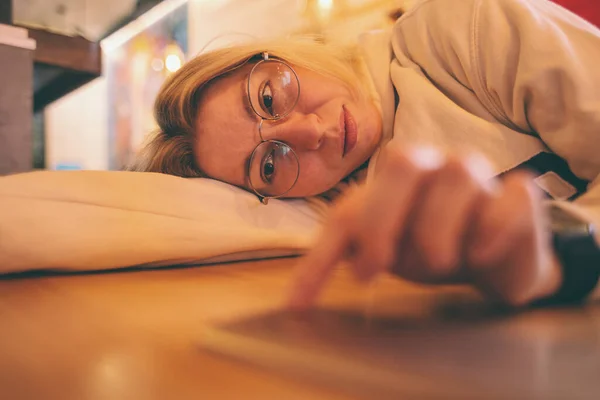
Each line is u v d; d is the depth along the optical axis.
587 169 0.74
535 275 0.29
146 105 4.16
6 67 1.49
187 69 1.05
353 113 1.00
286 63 0.98
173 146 1.04
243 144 0.98
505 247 0.28
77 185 0.70
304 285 0.30
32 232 0.63
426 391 0.17
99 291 0.51
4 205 0.64
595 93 0.71
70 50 1.85
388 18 2.20
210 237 0.72
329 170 1.01
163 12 3.96
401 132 0.90
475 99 0.88
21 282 0.60
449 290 0.41
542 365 0.19
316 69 0.99
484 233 0.28
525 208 0.28
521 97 0.77
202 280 0.57
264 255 0.79
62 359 0.26
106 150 4.75
